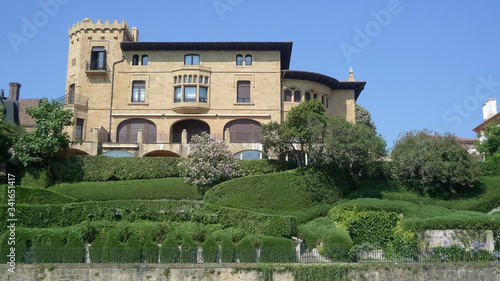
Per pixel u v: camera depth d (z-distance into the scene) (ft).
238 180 114.11
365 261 87.25
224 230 97.40
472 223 92.84
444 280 83.87
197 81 164.76
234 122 165.89
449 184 115.85
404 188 120.78
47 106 129.18
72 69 173.88
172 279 83.97
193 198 118.93
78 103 164.04
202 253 88.22
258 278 83.56
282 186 114.32
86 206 101.45
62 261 86.69
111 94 166.61
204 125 169.58
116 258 86.89
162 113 164.96
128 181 123.34
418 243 92.38
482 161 130.41
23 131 132.98
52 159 126.41
